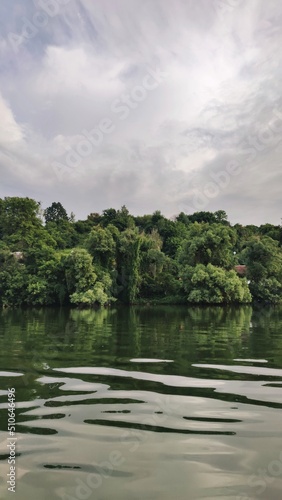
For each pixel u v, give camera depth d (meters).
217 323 25.50
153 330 20.98
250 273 55.03
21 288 50.31
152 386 8.52
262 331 20.44
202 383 8.80
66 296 51.22
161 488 4.29
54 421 6.26
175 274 58.88
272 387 8.45
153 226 79.19
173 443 5.41
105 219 87.12
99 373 9.86
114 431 5.84
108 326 23.48
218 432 5.82
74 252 49.44
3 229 72.62
